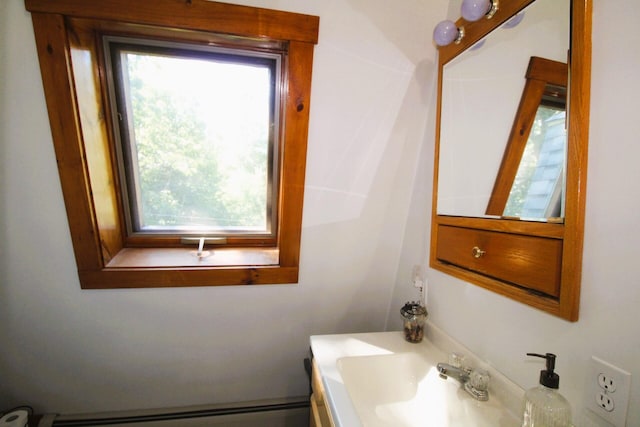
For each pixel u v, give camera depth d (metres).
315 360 0.83
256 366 1.18
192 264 1.06
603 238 0.48
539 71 0.59
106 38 0.95
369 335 0.96
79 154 0.89
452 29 0.81
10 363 1.01
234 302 1.11
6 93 0.82
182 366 1.12
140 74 1.03
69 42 0.83
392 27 0.95
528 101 0.62
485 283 0.71
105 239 1.02
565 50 0.53
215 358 1.14
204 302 1.08
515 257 0.63
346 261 1.17
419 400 0.77
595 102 0.49
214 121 1.12
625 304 0.45
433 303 0.96
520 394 0.62
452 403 0.69
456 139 0.86
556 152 0.55
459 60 0.86
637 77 0.44
